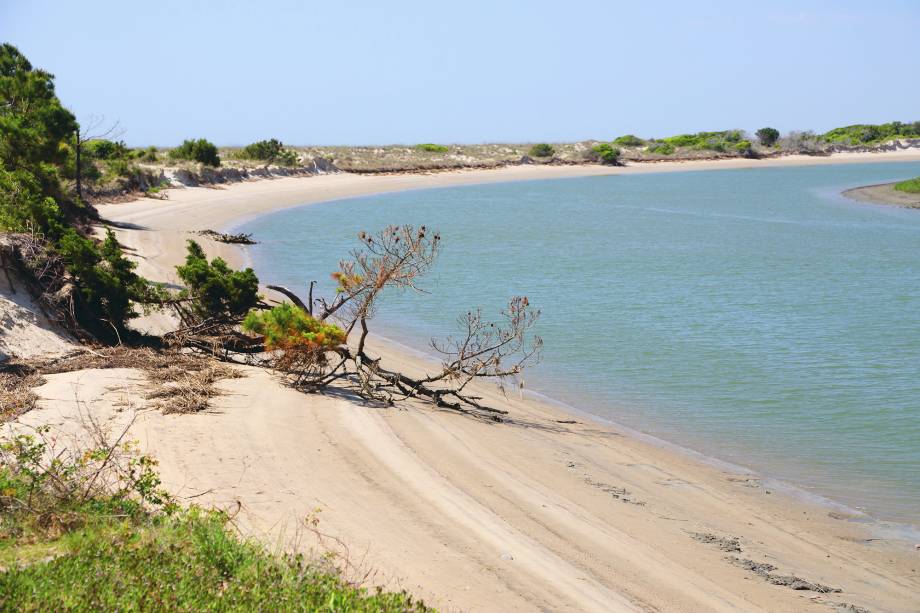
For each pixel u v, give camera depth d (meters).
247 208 68.19
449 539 10.73
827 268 43.97
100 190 60.22
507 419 18.33
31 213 22.27
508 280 38.81
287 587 7.68
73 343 19.47
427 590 9.03
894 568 11.80
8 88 35.50
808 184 116.44
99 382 16.47
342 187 95.81
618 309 32.06
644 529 12.22
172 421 14.56
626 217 72.69
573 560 10.58
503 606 8.89
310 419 15.81
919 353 25.14
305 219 64.38
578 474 14.70
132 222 49.56
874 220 71.94
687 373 22.91
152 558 7.95
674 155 169.75
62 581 7.26
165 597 7.13
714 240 56.62
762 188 110.25
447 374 19.22
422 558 9.98
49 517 9.11
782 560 11.75
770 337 27.36
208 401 16.05
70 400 15.05
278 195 80.69
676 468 15.75
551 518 12.11
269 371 19.41
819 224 68.38
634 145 183.88
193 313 21.52
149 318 24.11
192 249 22.78
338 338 18.09
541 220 68.94
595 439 17.30
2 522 8.92
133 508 9.82
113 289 20.62
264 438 14.20
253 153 101.44
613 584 9.98
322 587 7.82
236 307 21.34
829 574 11.41
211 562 8.04
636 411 19.52
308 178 100.19
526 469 14.55
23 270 20.00
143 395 15.88
